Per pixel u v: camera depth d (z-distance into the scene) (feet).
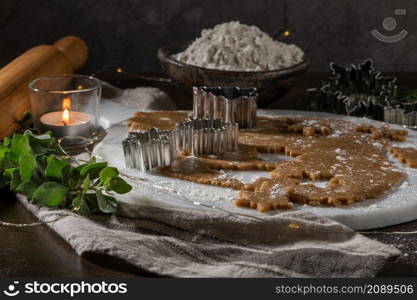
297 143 4.19
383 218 3.39
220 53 4.83
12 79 4.53
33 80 4.50
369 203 3.48
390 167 3.86
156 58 6.12
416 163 3.90
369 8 5.94
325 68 6.15
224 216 3.26
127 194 3.53
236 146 4.08
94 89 4.41
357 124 4.55
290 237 3.16
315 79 5.76
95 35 6.05
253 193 3.52
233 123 4.06
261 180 3.69
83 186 3.40
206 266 3.00
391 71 6.11
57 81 4.59
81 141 4.35
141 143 3.82
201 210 3.32
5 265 3.03
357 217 3.36
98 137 4.47
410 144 4.23
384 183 3.63
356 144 4.19
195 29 6.02
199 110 4.44
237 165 3.90
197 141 4.04
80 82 4.66
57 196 3.38
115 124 4.52
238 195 3.57
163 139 3.87
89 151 4.26
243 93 4.52
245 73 4.57
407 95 4.97
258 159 3.99
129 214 3.38
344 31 6.02
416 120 4.56
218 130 4.05
